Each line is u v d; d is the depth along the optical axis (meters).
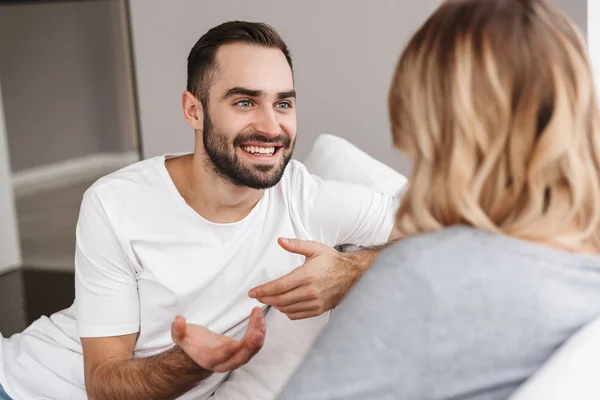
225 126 1.58
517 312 0.82
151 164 1.69
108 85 7.34
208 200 1.64
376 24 2.57
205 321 1.65
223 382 1.69
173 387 1.51
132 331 1.64
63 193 6.39
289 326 1.65
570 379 0.77
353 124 2.67
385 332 0.83
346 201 1.76
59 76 7.34
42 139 7.31
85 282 1.63
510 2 0.89
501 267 0.84
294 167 1.78
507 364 0.82
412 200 0.92
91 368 1.62
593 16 2.18
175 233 1.63
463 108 0.86
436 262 0.85
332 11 2.63
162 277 1.62
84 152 7.52
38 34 7.23
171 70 2.95
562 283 0.84
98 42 7.26
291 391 0.82
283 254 1.68
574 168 0.85
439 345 0.82
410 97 0.91
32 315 3.57
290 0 2.69
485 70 0.86
